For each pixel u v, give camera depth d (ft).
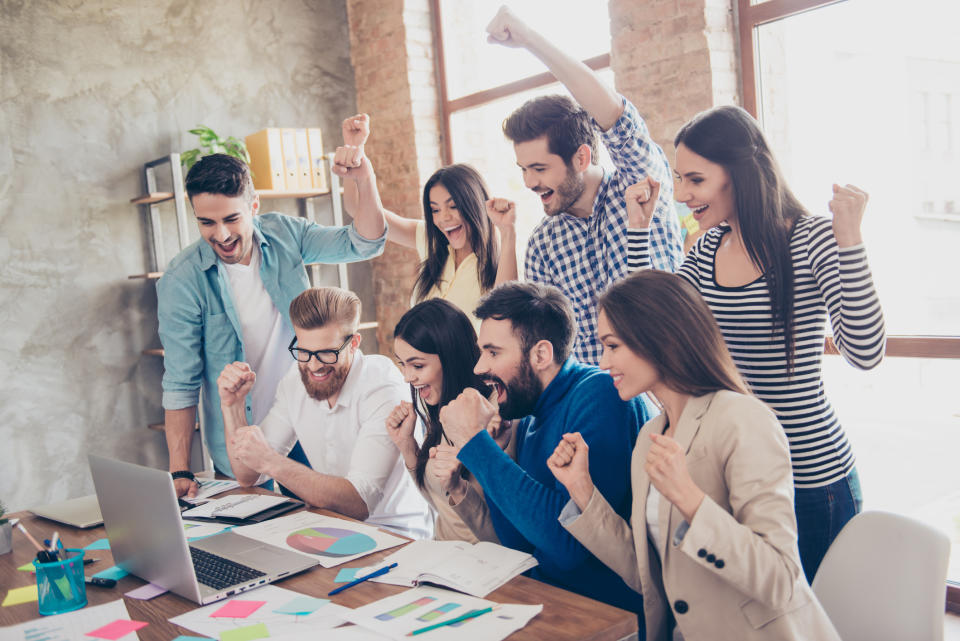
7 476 14.14
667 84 11.64
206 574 5.66
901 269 10.11
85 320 14.83
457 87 16.75
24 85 14.25
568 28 14.16
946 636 8.93
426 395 6.86
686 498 4.40
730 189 6.15
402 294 17.60
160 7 15.61
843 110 10.44
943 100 9.46
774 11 10.86
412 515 7.93
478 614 4.69
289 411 8.48
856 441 10.65
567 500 5.56
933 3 9.50
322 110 17.66
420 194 16.89
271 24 16.93
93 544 6.86
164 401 9.30
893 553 4.87
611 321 5.02
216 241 8.88
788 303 5.95
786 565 4.35
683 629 4.83
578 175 7.68
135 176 15.34
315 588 5.35
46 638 4.88
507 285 6.15
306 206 17.22
